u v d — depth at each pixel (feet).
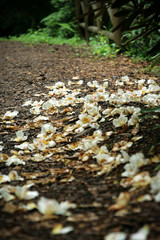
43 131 5.16
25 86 7.63
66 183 4.08
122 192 3.76
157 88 5.83
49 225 3.46
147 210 3.45
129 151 4.42
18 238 3.34
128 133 4.78
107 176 4.08
